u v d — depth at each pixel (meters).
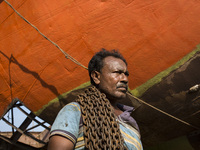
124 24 4.06
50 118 5.23
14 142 7.23
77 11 4.18
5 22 4.61
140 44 4.10
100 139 1.11
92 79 1.47
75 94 4.69
